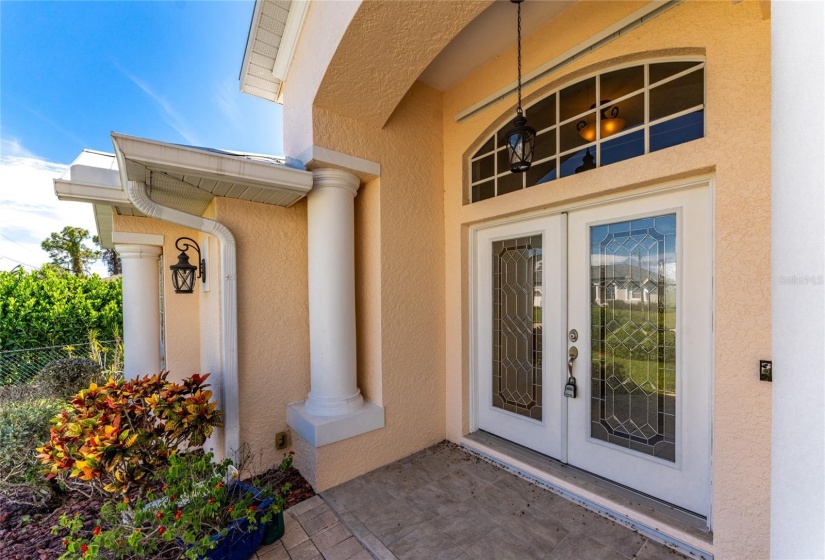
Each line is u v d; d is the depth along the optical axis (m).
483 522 2.42
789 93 0.88
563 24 2.67
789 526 0.85
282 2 2.93
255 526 2.04
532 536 2.28
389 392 3.24
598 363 2.76
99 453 2.10
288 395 3.20
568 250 2.92
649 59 2.37
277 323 3.14
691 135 2.22
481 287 3.61
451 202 3.66
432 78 3.49
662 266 2.43
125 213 3.71
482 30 2.85
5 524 2.56
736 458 1.94
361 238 3.40
